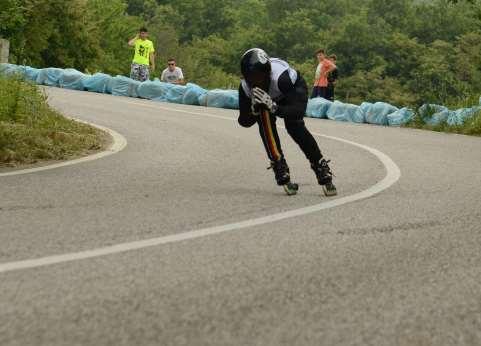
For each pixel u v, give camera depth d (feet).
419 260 48.70
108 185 75.82
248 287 41.55
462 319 37.91
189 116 159.43
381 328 36.11
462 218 62.39
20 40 326.44
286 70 71.92
